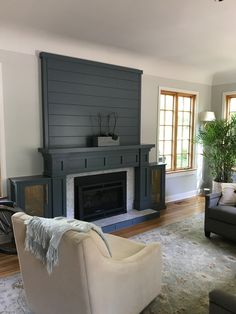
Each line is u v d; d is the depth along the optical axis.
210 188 6.08
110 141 4.09
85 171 3.87
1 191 3.47
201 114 5.78
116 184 4.39
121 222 4.01
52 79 3.66
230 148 5.06
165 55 4.43
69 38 3.56
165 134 5.41
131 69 4.49
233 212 3.32
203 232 3.81
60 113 3.78
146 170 4.64
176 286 2.46
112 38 3.60
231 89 5.73
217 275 2.67
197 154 5.94
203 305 2.20
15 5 2.65
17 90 3.46
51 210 3.55
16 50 3.40
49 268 1.67
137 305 1.94
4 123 3.40
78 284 1.58
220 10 2.77
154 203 4.83
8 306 2.20
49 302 1.81
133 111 4.62
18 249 1.92
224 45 3.95
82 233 1.56
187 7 2.70
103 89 4.19
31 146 3.63
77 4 2.63
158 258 2.17
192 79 5.61
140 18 2.97
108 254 1.72
